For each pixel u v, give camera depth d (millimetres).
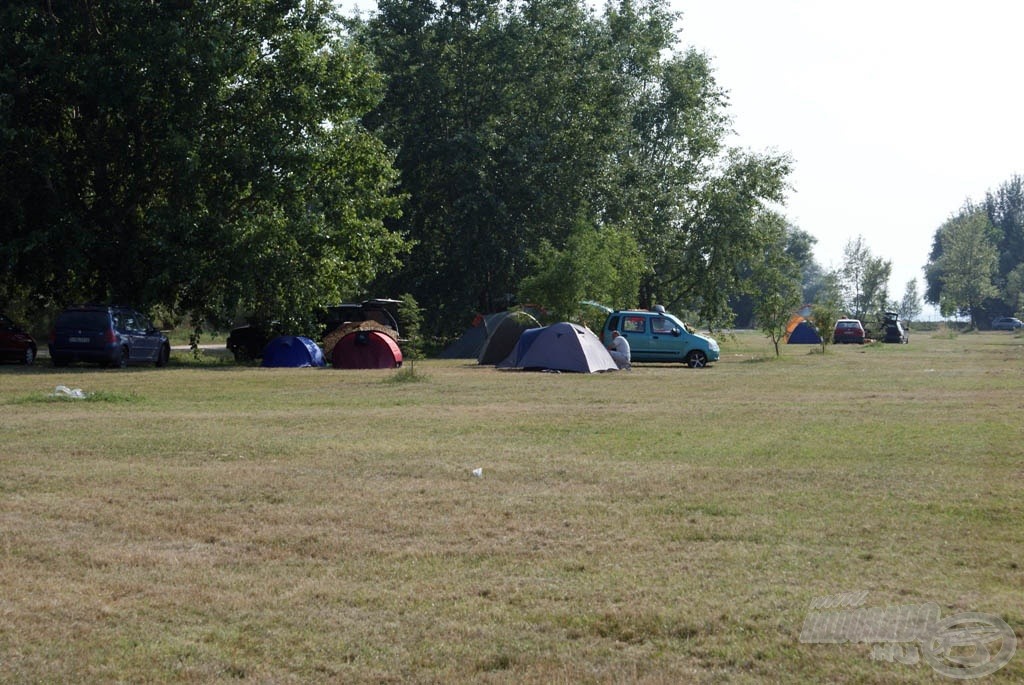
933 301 152500
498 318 40625
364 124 51625
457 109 51531
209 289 37469
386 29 52094
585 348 31562
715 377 29406
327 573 7523
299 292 36438
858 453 13305
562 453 13328
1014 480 11195
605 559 7852
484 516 9398
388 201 39500
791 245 156000
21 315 50625
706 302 55531
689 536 8586
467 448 13758
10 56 34031
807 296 191500
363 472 11781
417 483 11102
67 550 8172
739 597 6805
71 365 33719
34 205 34812
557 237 50094
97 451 13305
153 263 34812
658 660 5719
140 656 5809
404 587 7137
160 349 35250
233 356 43281
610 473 11727
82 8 34844
